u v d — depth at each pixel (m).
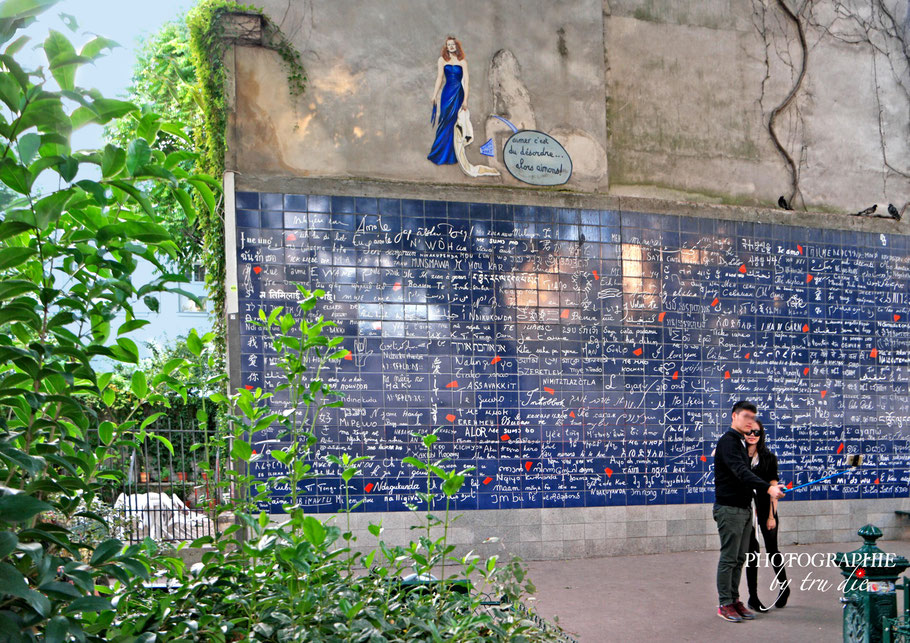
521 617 2.84
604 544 9.68
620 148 10.44
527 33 10.18
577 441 9.72
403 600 2.99
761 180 11.03
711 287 10.50
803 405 10.74
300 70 9.33
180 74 12.09
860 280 11.23
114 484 3.00
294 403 2.87
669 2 10.86
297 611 2.46
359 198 9.30
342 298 9.10
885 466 11.01
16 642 1.68
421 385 9.24
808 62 11.44
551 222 9.92
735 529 6.56
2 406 2.20
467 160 9.77
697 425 10.22
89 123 1.98
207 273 9.48
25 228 1.90
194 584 2.59
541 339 9.73
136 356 2.23
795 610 6.91
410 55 9.73
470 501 9.27
